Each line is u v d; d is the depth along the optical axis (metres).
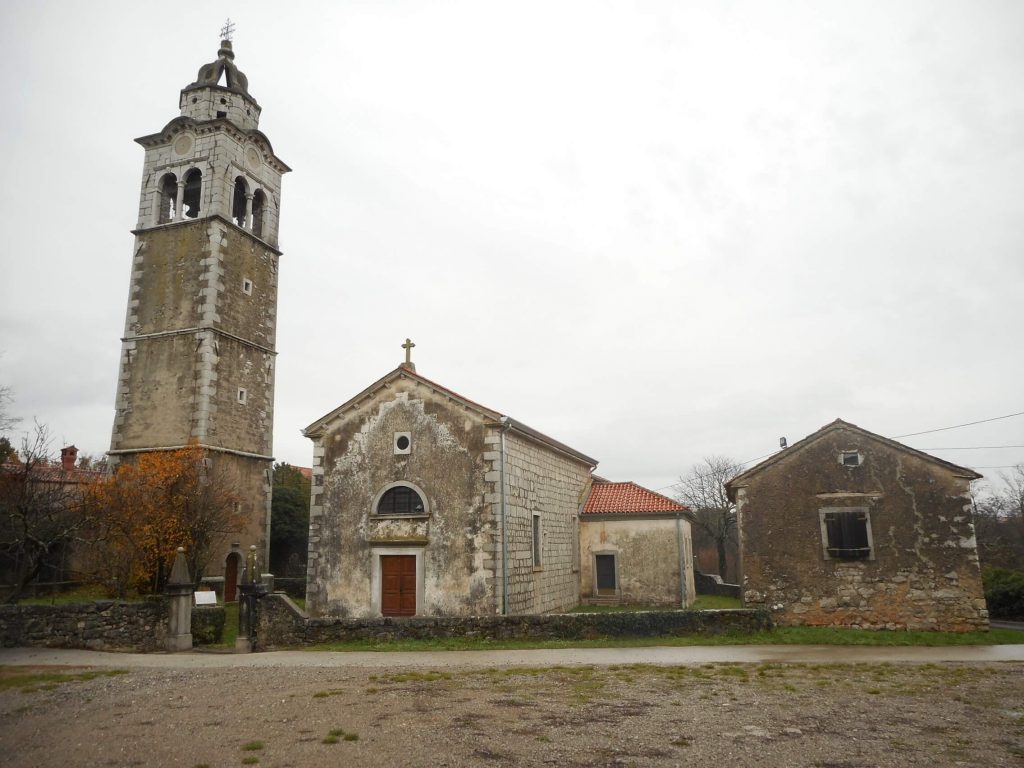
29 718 10.73
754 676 13.75
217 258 31.47
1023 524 52.03
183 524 25.28
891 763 8.62
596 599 30.23
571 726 10.16
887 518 20.56
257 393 33.06
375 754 8.88
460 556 22.09
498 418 22.58
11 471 25.95
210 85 34.56
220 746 9.24
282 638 18.55
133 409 30.77
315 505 23.67
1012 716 10.72
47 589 27.86
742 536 21.48
